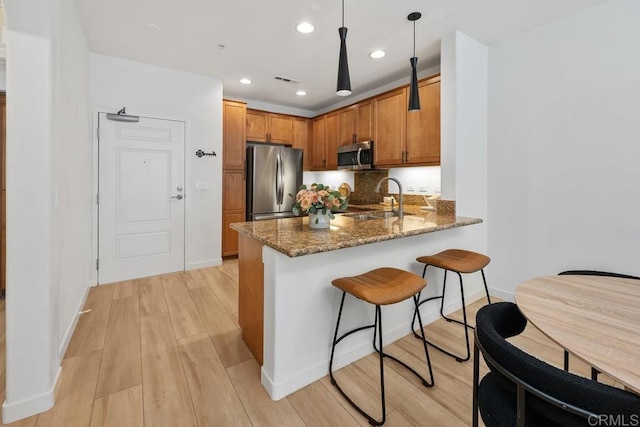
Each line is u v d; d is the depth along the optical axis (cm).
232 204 435
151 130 354
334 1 229
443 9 238
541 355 200
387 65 347
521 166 277
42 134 148
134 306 277
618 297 117
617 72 222
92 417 147
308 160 517
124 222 344
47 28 148
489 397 100
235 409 155
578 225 245
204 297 300
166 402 158
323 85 417
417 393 167
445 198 282
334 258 184
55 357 162
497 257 297
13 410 143
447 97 278
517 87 278
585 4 230
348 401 160
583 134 240
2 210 289
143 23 261
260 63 345
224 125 424
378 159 382
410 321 232
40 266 149
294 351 169
